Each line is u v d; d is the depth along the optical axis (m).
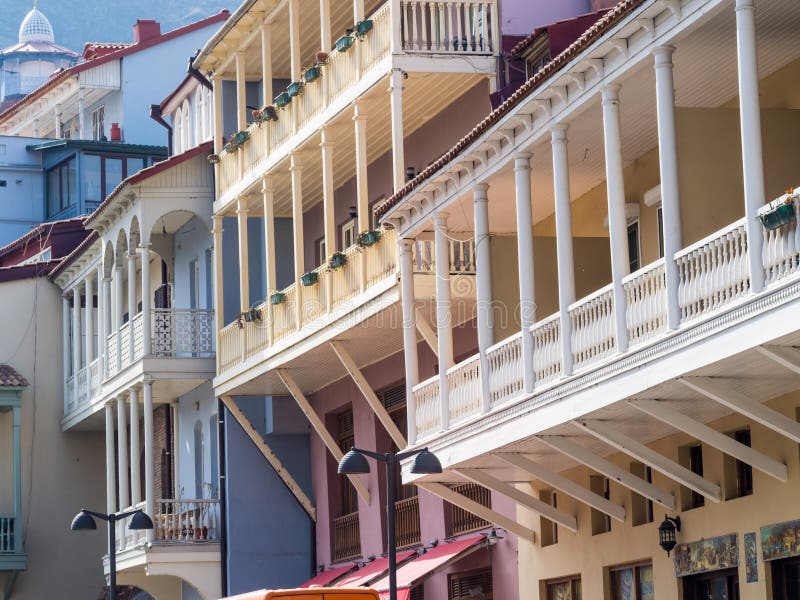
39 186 67.19
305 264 43.25
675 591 25.50
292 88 37.00
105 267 48.84
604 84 22.17
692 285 20.31
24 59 108.38
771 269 18.66
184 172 44.38
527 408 24.97
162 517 42.75
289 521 42.78
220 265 42.88
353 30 34.03
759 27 21.45
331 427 41.47
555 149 23.84
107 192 64.75
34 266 53.62
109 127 67.25
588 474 28.55
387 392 37.84
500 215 29.52
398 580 33.22
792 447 22.39
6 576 51.72
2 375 52.22
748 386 21.50
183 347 43.75
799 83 23.03
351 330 34.22
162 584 46.47
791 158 22.67
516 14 33.03
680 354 20.53
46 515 52.47
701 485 24.19
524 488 30.91
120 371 45.59
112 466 47.44
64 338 53.50
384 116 35.19
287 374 39.00
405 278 30.17
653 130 25.39
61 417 53.25
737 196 22.39
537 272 27.91
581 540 28.81
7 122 72.06
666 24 20.53
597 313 22.98
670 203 20.72
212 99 47.34
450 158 27.11
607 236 28.38
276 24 39.50
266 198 39.28
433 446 28.66
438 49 32.19
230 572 42.22
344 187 40.72
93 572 52.69
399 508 37.00
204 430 46.09
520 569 31.17
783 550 22.56
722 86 23.72
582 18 30.58
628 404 22.41
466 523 33.75
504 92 31.70
